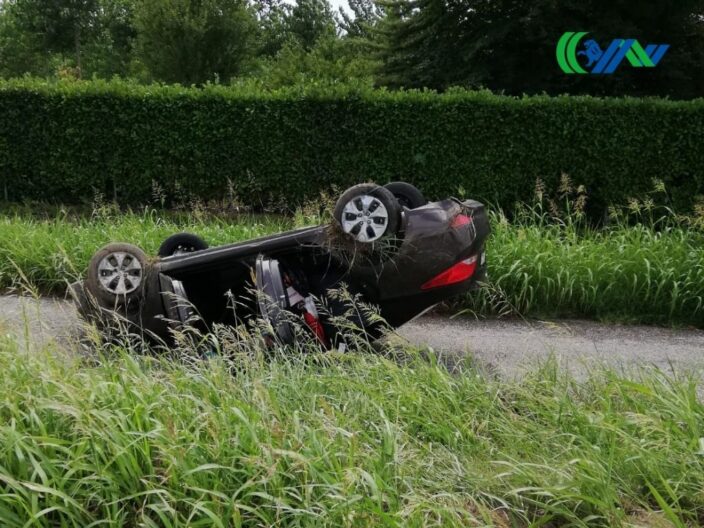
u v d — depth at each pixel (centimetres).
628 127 1134
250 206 1260
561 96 1152
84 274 861
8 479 267
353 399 370
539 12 1961
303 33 4688
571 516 292
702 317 796
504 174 1166
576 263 830
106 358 399
